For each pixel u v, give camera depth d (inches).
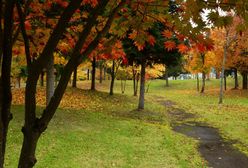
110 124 681.0
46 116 104.3
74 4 99.0
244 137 701.9
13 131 525.7
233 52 1599.4
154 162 476.1
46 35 216.5
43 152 454.9
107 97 1232.2
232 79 2758.4
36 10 208.7
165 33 167.5
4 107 103.7
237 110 1149.1
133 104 1143.0
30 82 102.8
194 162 497.4
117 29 170.6
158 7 159.8
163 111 1061.8
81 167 421.4
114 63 1337.4
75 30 224.8
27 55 108.7
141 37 172.6
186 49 177.3
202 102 1425.9
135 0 159.8
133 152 510.3
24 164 103.3
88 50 109.4
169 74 3046.3
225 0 138.3
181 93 1962.4
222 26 145.0
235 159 532.1
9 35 103.5
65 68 105.3
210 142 645.9
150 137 619.8
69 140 522.3
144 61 973.8
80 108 882.8
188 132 743.1
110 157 474.0
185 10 146.9
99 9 106.6
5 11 102.5
